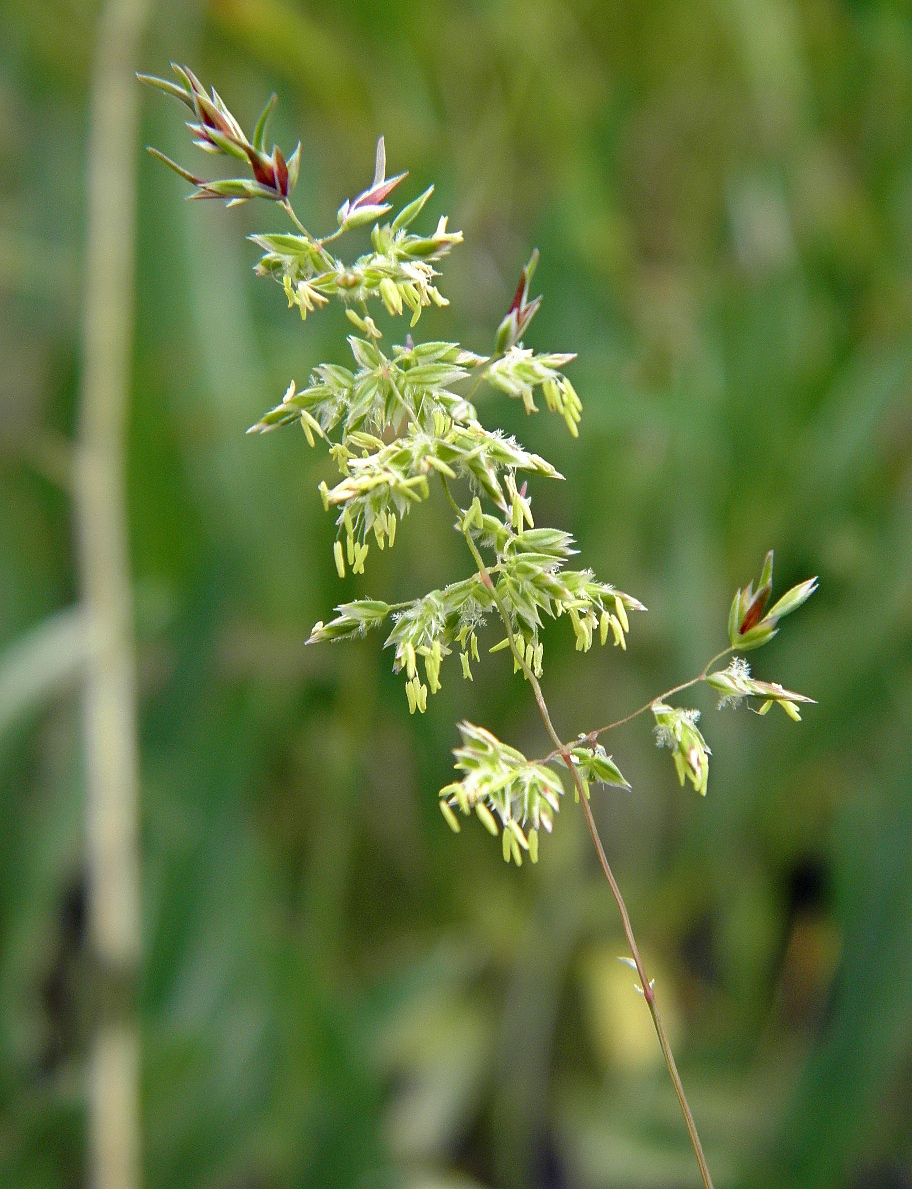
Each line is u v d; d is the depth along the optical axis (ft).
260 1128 2.23
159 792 2.32
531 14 2.46
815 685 2.47
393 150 2.53
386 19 2.48
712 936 3.07
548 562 1.21
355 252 2.69
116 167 2.33
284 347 2.60
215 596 2.37
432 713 2.52
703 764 1.22
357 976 2.70
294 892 2.77
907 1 2.53
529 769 1.21
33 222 2.66
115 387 2.31
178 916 2.30
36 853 2.37
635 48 2.59
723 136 2.72
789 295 2.58
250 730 2.36
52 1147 2.10
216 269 2.49
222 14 2.38
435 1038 2.76
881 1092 2.18
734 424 2.51
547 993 2.81
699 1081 2.61
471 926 2.74
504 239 2.76
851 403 2.49
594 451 2.47
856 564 2.56
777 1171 2.24
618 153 2.65
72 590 2.68
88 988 2.12
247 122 2.64
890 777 2.29
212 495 2.43
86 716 2.23
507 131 2.52
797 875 2.80
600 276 2.60
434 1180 2.48
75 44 2.63
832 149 2.72
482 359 1.20
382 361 1.20
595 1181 2.65
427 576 2.50
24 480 2.61
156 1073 2.09
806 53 2.72
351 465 1.20
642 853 2.84
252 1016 2.26
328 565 2.47
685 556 2.47
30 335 2.87
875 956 2.21
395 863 2.77
